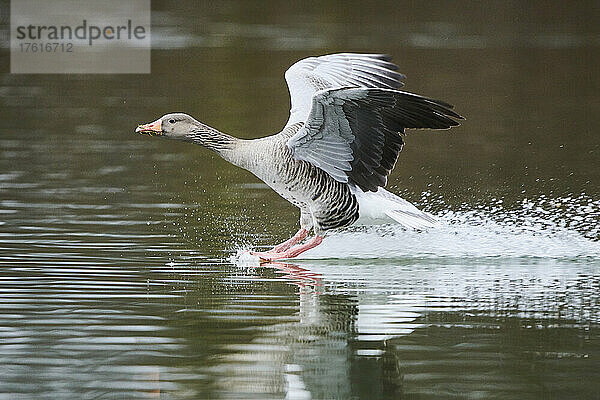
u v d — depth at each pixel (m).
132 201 18.06
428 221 13.91
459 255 14.64
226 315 11.31
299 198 13.98
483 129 25.55
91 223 16.23
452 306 11.77
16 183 19.45
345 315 11.34
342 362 9.83
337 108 12.85
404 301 12.02
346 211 13.93
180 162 22.08
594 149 22.89
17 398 8.87
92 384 9.21
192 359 9.88
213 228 16.16
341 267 13.95
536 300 12.05
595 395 8.94
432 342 10.42
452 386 9.20
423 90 29.92
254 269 13.69
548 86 31.45
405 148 23.34
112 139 24.48
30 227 15.84
